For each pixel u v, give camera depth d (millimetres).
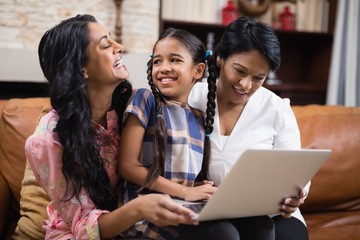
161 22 2650
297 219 1186
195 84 1355
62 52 1029
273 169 888
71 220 1053
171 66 1123
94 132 1093
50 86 1045
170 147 1096
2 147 1508
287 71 3447
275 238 1095
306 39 3449
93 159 1052
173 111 1141
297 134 1292
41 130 1055
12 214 1512
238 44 1123
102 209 1109
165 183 1047
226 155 1222
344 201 1719
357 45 2965
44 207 1292
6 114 1527
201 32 3078
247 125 1251
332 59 2998
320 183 1646
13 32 2340
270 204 1010
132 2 2543
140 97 1116
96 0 2469
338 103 3047
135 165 1070
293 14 3121
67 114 1017
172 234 1033
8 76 2301
